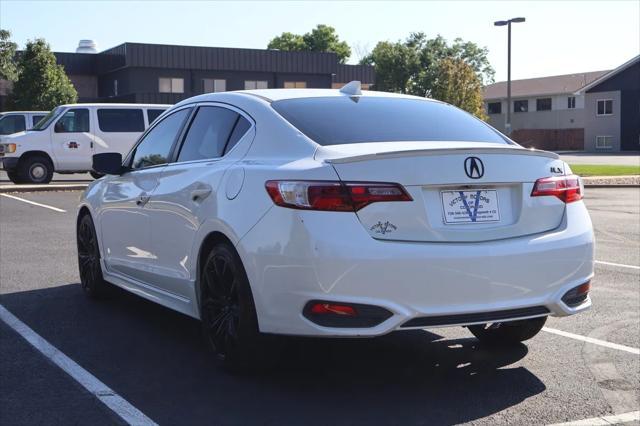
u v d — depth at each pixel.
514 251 4.24
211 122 5.31
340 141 4.51
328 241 3.96
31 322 6.01
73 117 20.25
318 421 4.00
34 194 18.02
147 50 49.25
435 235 4.13
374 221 4.03
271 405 4.22
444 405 4.27
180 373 4.75
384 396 4.40
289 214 4.10
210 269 4.71
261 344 4.43
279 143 4.59
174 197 5.17
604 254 9.87
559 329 6.00
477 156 4.28
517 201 4.40
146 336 5.62
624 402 4.36
